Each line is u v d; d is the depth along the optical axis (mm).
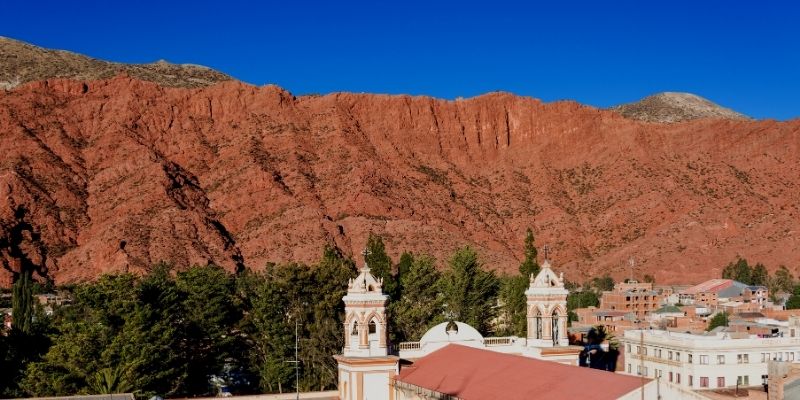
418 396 74250
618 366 136500
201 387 111375
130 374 90125
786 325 155875
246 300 119688
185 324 109062
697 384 118562
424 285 132750
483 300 132625
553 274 86875
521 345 86500
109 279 103688
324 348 107312
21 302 112000
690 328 165750
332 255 142375
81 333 94312
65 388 92438
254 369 113188
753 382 121312
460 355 79125
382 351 80312
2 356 103000
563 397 61375
